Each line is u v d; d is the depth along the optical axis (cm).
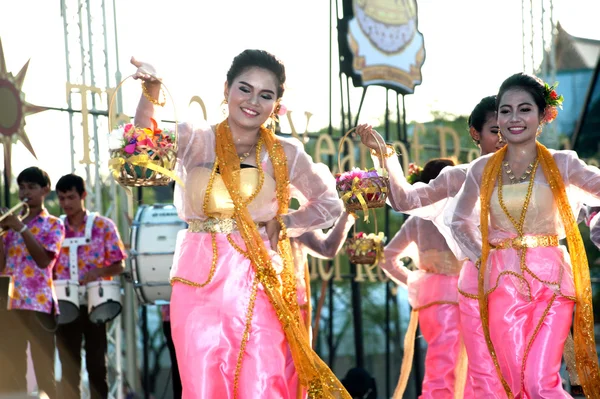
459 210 828
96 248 1241
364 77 1648
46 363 1105
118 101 1395
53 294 1121
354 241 1117
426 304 1055
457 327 1040
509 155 794
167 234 1350
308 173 714
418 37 1744
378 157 849
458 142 1847
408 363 1110
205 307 655
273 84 680
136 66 669
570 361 799
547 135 1998
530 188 774
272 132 707
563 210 769
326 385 660
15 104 1341
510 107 776
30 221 1124
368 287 3916
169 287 1340
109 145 666
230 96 679
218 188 673
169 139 664
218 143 681
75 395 1228
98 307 1205
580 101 2397
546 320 754
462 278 859
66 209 1241
